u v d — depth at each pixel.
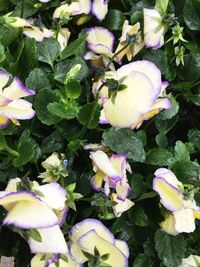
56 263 0.22
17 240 0.25
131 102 0.22
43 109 0.24
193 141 0.28
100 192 0.24
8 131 0.23
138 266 0.25
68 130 0.25
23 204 0.20
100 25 0.30
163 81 0.27
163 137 0.26
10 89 0.22
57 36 0.28
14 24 0.26
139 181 0.25
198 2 0.29
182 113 0.29
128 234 0.25
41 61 0.27
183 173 0.25
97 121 0.24
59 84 0.27
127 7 0.32
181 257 0.24
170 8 0.30
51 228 0.20
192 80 0.28
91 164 0.25
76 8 0.28
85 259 0.23
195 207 0.23
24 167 0.25
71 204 0.23
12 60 0.26
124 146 0.24
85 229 0.23
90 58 0.28
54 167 0.23
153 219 0.25
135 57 0.29
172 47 0.29
